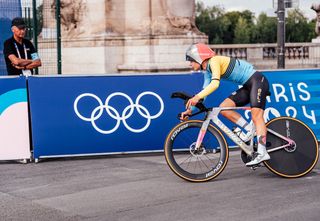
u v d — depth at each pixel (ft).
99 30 52.65
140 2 52.19
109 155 26.99
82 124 25.82
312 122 28.17
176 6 52.34
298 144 21.61
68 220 16.81
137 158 26.13
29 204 18.61
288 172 21.48
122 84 26.14
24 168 24.36
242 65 20.95
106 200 18.84
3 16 39.37
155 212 17.35
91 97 25.89
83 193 19.83
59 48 42.68
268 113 27.55
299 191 19.48
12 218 17.13
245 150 21.21
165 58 51.83
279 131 21.54
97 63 52.49
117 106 26.09
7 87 25.22
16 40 27.71
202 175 21.01
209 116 21.20
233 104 21.38
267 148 21.44
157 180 21.54
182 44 52.26
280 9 42.78
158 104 26.43
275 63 80.07
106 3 52.13
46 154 25.50
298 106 27.96
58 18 42.52
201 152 21.54
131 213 17.33
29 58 27.89
